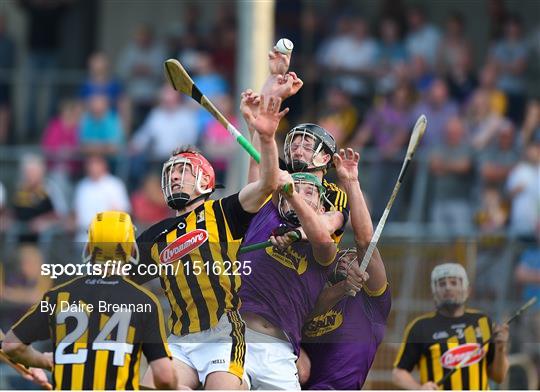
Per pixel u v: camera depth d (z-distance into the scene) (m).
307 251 27.34
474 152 50.53
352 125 53.84
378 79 55.97
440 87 53.34
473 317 31.00
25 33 65.44
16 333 25.86
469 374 30.92
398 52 57.91
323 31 58.81
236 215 26.39
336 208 27.80
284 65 27.47
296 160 27.72
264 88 27.44
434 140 52.53
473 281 32.97
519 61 58.44
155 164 51.78
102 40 64.62
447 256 31.94
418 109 53.25
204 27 62.75
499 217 49.00
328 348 28.50
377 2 62.19
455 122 51.50
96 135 53.62
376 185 49.47
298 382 27.95
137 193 50.97
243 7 41.84
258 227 27.78
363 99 55.22
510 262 33.97
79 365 25.22
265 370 27.42
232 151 47.03
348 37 57.72
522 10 63.44
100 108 53.72
